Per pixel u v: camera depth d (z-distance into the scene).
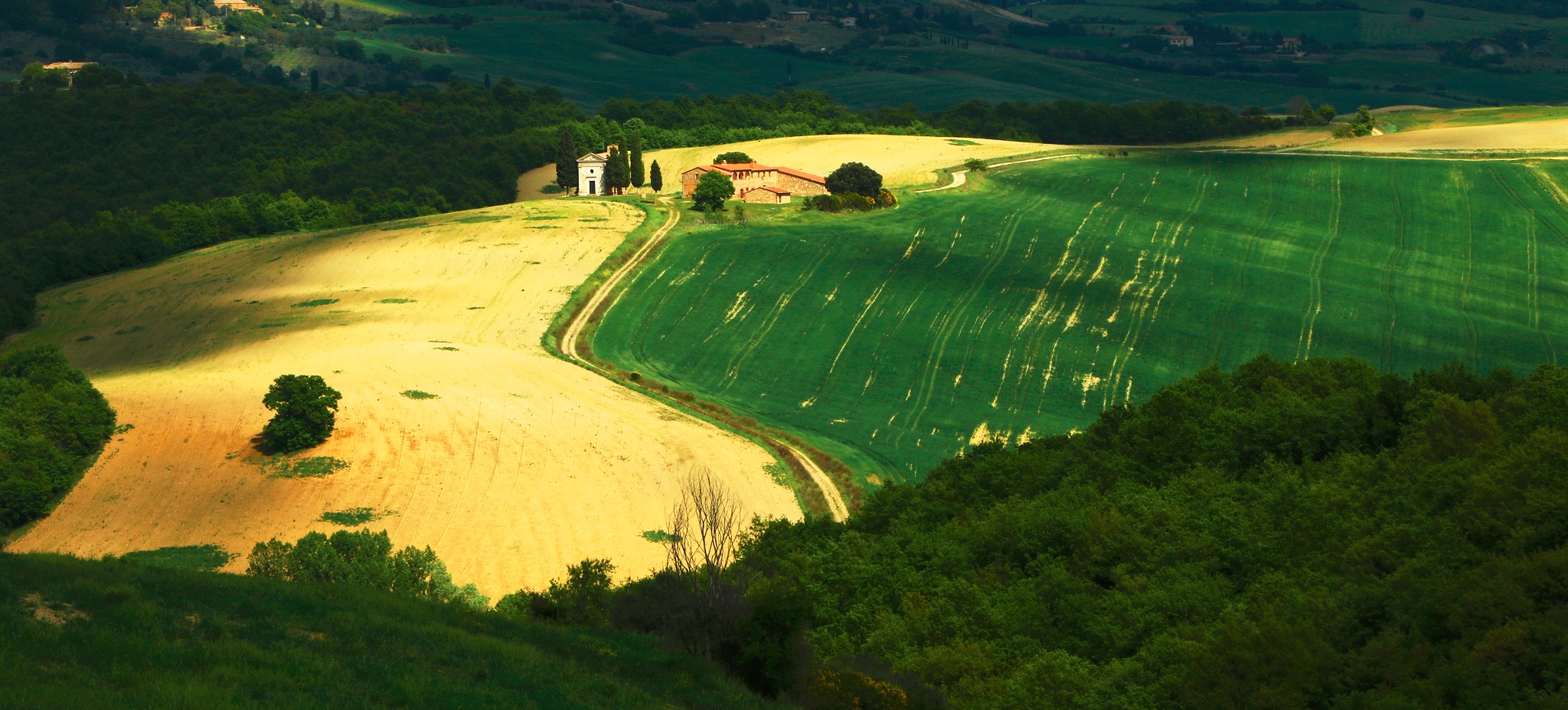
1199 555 63.84
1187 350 145.50
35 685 34.12
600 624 55.53
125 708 33.91
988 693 52.78
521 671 44.31
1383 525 61.31
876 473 109.06
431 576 73.12
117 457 105.50
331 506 95.50
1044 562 66.94
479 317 150.88
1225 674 48.66
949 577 68.12
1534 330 153.00
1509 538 55.81
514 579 83.94
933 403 130.75
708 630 51.00
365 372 126.31
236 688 36.81
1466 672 45.94
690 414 120.81
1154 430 86.75
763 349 144.25
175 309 163.00
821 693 47.69
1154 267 173.88
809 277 166.50
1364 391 85.94
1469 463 63.78
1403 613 51.69
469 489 98.94
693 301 158.12
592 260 171.50
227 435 109.25
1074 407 130.75
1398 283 169.75
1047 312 155.62
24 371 123.69
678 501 97.50
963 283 165.38
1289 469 76.69
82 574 44.59
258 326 150.88
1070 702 51.50
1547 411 71.00
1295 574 60.44
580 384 126.12
